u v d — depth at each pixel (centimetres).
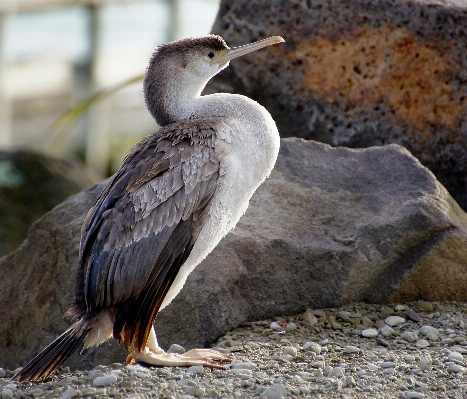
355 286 1162
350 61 1413
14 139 2717
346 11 1404
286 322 1144
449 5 1370
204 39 1083
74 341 928
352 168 1252
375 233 1162
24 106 2730
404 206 1166
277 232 1175
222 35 1452
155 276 947
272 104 1457
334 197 1215
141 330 950
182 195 955
